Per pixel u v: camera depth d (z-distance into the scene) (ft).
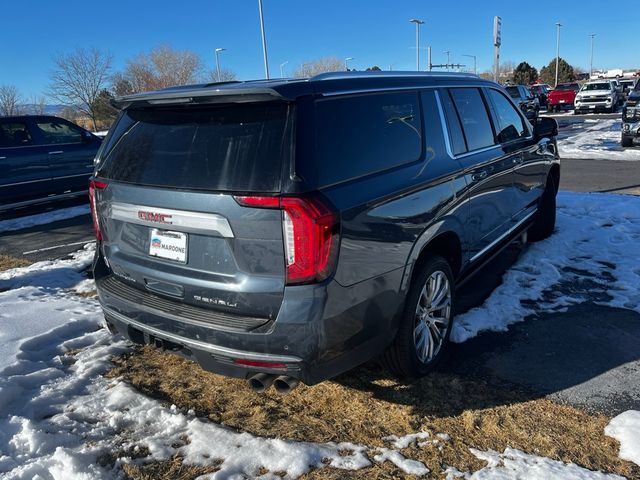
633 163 40.52
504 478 8.44
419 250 10.68
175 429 10.07
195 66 170.71
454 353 12.57
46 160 33.55
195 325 9.07
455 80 13.87
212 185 8.83
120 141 10.69
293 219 8.18
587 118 94.58
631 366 11.70
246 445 9.47
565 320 13.96
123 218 10.32
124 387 11.42
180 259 9.50
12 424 10.12
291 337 8.45
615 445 9.21
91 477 8.73
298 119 8.60
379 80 10.85
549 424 9.85
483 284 16.52
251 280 8.65
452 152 12.60
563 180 34.32
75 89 136.87
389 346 10.77
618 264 17.75
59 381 11.81
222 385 11.63
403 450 9.29
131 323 10.18
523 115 18.13
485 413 10.25
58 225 29.37
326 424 10.10
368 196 9.29
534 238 20.71
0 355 12.60
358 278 9.06
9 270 20.45
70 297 16.98
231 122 9.05
